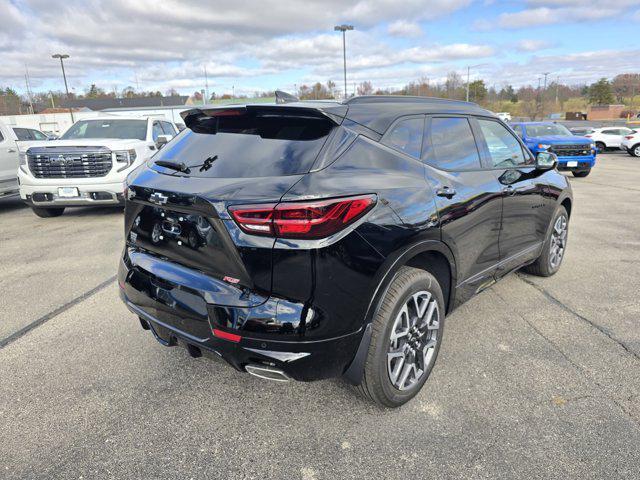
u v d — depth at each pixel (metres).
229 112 2.74
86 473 2.26
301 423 2.61
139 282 2.73
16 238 6.80
